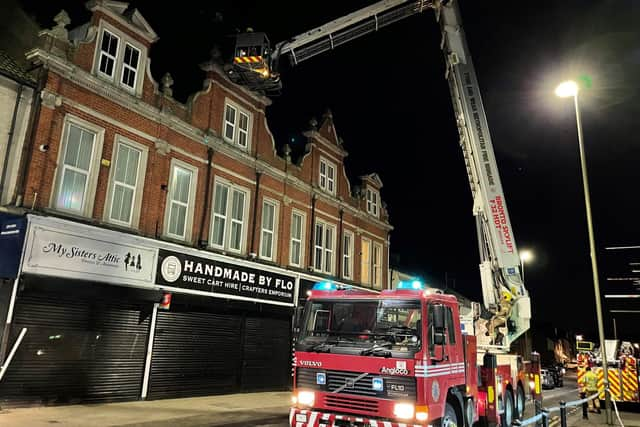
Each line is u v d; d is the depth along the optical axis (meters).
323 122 22.89
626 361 16.34
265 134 18.80
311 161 21.48
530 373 14.37
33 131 11.39
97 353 12.10
